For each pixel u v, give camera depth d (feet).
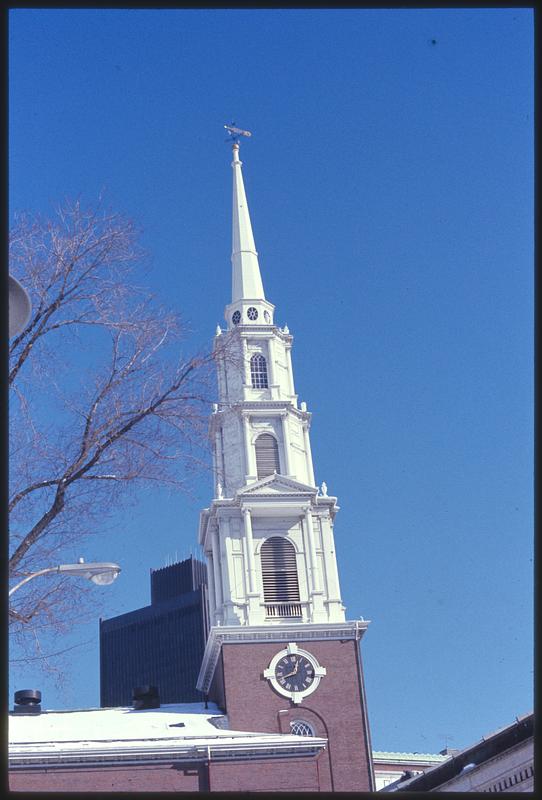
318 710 235.61
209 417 92.32
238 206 306.76
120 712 233.35
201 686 270.05
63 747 196.34
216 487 262.88
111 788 193.16
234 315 289.53
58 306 88.89
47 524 85.10
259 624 243.81
